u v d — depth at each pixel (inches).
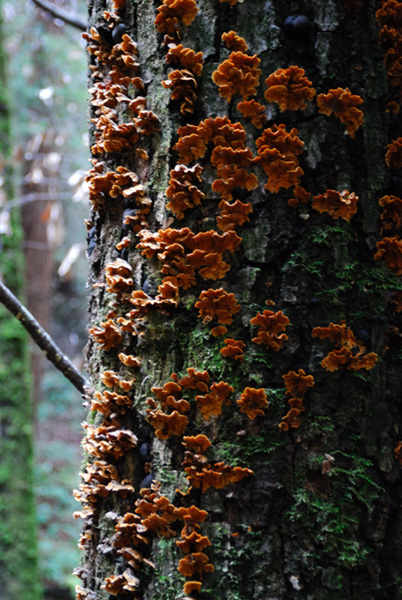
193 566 56.4
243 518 56.6
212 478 56.6
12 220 157.0
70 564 225.1
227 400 57.0
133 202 58.6
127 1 59.2
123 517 57.5
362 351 57.4
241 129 57.2
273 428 56.9
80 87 196.7
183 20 58.1
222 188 57.3
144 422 57.8
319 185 57.6
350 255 57.6
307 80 57.4
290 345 57.1
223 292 57.0
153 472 57.4
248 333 57.1
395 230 58.2
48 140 164.7
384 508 57.1
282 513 56.7
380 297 57.7
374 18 58.3
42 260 266.4
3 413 149.7
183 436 57.1
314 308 57.3
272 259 57.3
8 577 143.1
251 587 56.4
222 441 56.9
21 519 147.5
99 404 58.2
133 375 58.1
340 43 58.0
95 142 60.4
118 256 59.0
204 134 57.4
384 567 57.1
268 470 56.8
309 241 57.4
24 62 201.3
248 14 57.8
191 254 57.1
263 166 57.3
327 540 56.5
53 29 197.5
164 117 58.1
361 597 56.6
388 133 58.6
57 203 137.9
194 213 57.6
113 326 58.2
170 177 57.8
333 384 57.2
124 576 56.9
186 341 57.5
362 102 57.7
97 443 57.9
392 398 57.9
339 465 56.9
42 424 340.5
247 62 57.4
